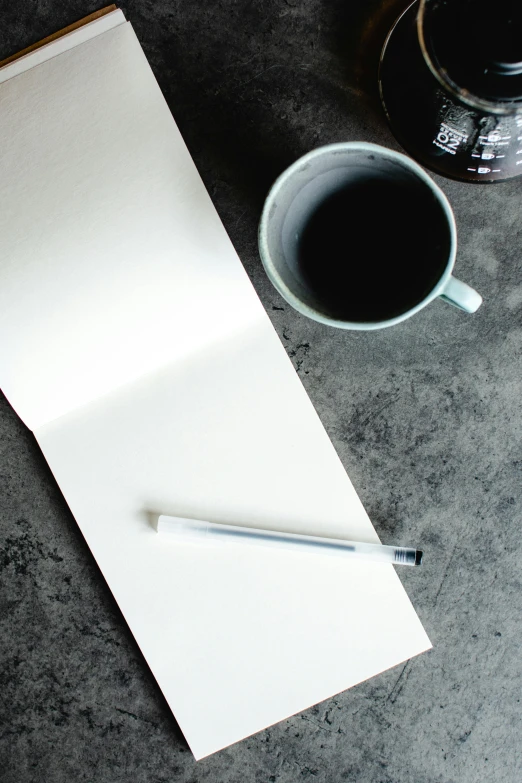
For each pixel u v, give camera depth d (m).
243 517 0.57
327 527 0.57
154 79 0.53
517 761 0.58
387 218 0.49
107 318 0.55
